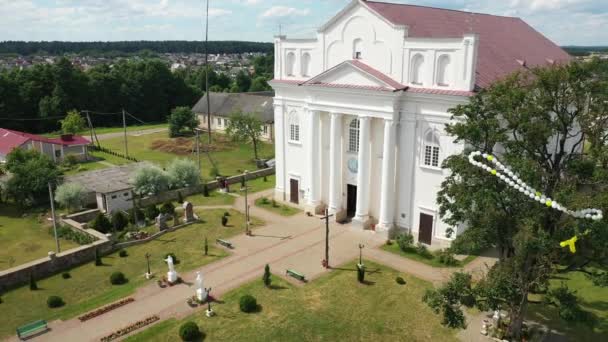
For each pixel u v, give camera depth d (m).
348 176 46.47
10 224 49.00
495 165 23.48
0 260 40.50
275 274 36.25
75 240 44.03
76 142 78.44
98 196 50.81
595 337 27.47
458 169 24.59
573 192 21.36
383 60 40.59
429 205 40.00
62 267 38.06
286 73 49.22
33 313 31.64
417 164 39.88
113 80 129.62
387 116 39.72
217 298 32.75
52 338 28.58
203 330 28.98
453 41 35.97
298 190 51.41
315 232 44.47
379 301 32.22
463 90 36.22
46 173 53.44
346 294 33.16
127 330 28.89
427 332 28.62
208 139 93.25
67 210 50.72
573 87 23.77
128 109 131.88
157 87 137.50
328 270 36.78
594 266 32.12
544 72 24.55
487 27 54.00
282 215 49.28
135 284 35.19
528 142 24.55
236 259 39.03
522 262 23.08
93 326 29.75
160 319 30.31
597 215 19.61
